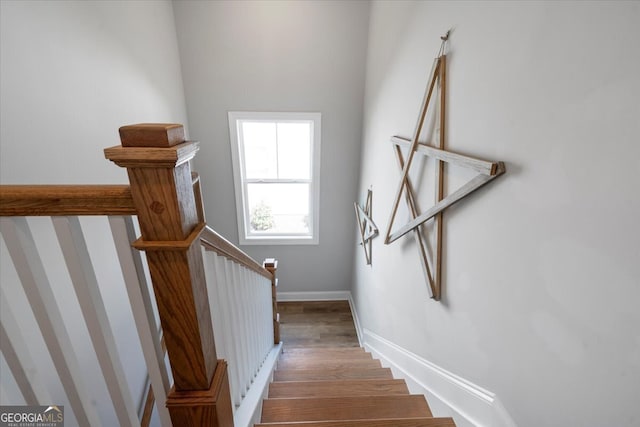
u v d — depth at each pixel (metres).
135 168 0.56
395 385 1.81
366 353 2.77
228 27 2.94
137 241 0.62
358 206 3.37
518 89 0.91
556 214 0.79
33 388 0.69
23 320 1.03
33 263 0.62
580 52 0.71
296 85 3.19
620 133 0.63
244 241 3.85
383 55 2.44
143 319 0.72
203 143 3.35
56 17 1.31
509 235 0.98
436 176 1.42
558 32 0.77
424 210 1.61
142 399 1.66
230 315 1.11
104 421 1.35
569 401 0.78
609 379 0.67
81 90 1.47
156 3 2.47
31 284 0.62
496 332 1.06
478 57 1.11
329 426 1.26
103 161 1.62
